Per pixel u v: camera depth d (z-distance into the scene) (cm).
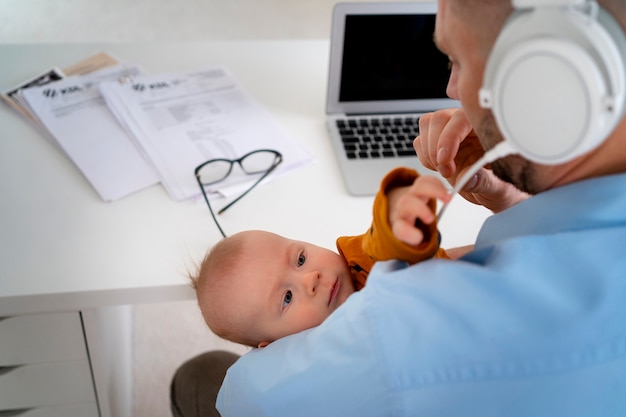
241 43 147
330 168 115
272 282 88
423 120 89
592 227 54
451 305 51
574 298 50
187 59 140
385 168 115
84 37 289
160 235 99
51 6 305
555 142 49
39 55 138
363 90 127
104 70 134
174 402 113
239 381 67
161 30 298
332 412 57
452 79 62
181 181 109
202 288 90
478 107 56
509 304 51
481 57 53
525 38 47
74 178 109
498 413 51
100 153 114
